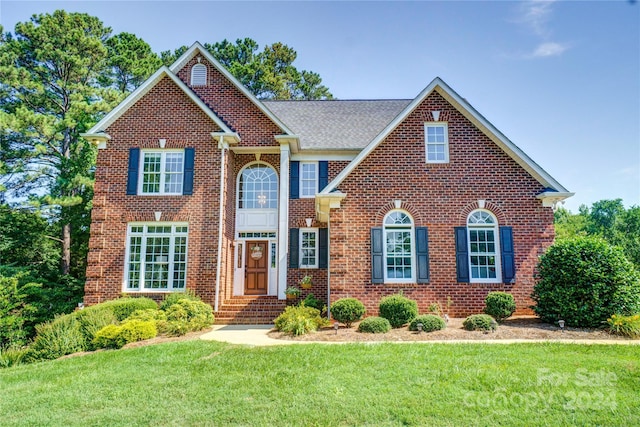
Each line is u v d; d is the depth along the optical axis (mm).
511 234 14547
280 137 17859
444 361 8406
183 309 13930
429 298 14172
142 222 16953
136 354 10094
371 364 8383
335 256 14352
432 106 15477
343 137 19922
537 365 8031
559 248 12641
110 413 6609
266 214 19109
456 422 5867
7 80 24562
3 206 24359
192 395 7207
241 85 18828
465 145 15180
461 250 14453
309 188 19422
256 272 18812
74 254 28453
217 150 17422
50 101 27828
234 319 15734
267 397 6934
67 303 22859
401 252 14602
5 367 10883
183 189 17078
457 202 14797
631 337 10602
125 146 17453
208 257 16578
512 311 12969
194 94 17672
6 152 24891
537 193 14820
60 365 9812
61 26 27812
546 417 5969
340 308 12766
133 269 16719
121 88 32406
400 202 14742
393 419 6020
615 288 11609
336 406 6453
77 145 26875
